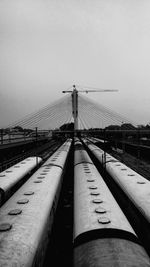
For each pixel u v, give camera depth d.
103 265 3.59
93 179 9.58
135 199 7.33
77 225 5.35
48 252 8.21
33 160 16.88
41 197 7.07
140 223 6.75
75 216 6.07
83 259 3.91
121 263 3.62
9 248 4.12
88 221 5.23
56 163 14.13
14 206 6.25
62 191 13.53
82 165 13.90
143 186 8.56
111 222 5.11
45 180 9.36
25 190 7.87
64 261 7.98
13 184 10.24
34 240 4.57
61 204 12.76
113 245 4.16
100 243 4.24
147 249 6.15
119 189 9.91
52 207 7.54
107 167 13.55
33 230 4.90
